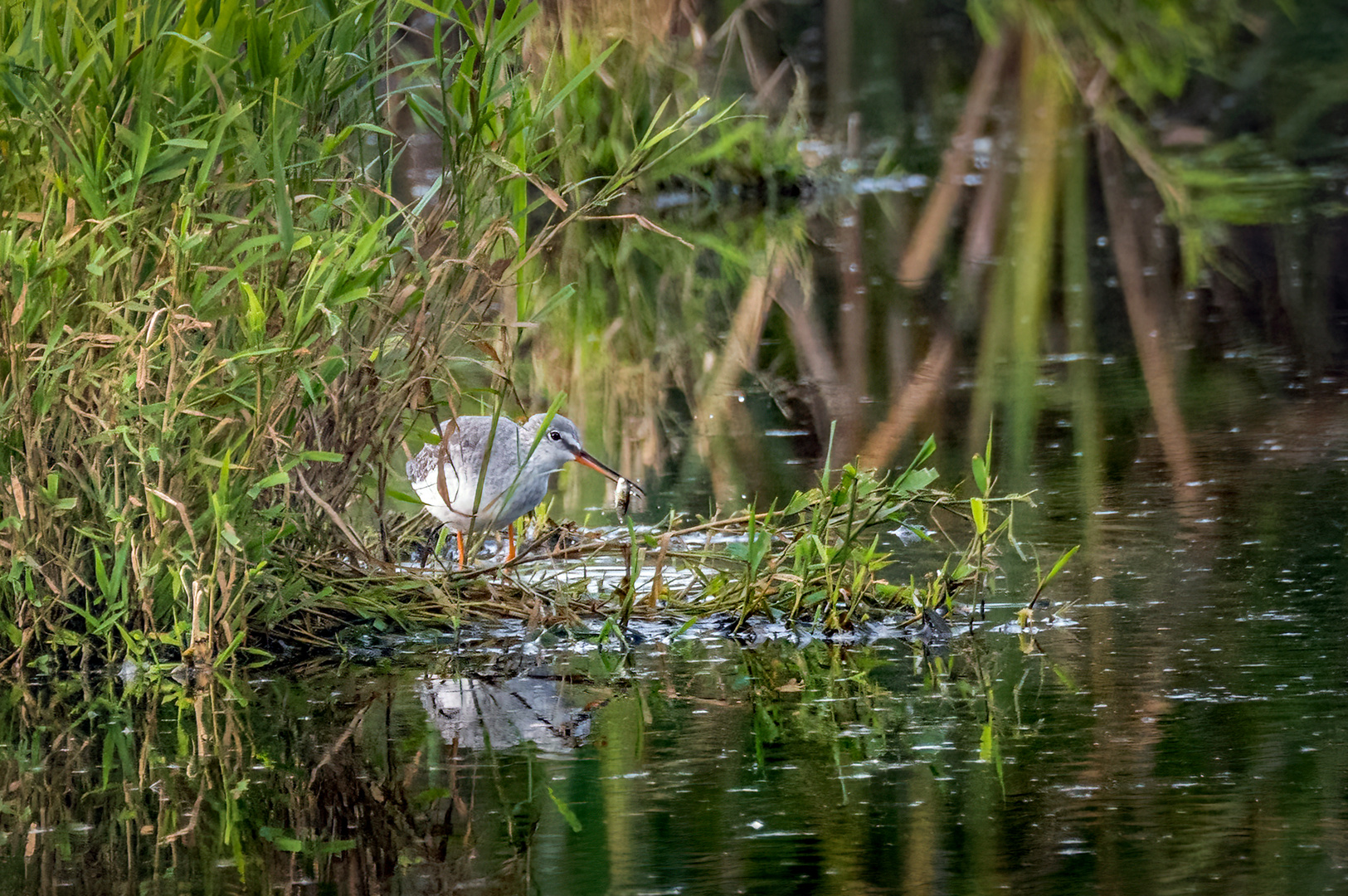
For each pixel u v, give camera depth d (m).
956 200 25.27
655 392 16.70
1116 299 19.72
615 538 11.68
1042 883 6.31
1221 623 9.62
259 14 9.55
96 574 9.48
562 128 22.83
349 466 10.29
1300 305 19.05
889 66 32.41
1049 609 10.16
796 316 19.48
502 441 10.88
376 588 10.19
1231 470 13.12
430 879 6.54
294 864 6.73
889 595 10.34
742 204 25.67
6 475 9.33
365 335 10.08
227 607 9.40
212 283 9.69
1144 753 7.62
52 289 9.08
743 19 27.89
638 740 8.08
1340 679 8.55
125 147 9.41
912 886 6.31
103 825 7.19
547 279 21.45
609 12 22.95
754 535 10.20
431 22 18.83
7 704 8.88
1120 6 30.28
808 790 7.33
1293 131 29.33
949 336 18.42
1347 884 6.20
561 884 6.44
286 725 8.46
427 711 8.65
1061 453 13.95
